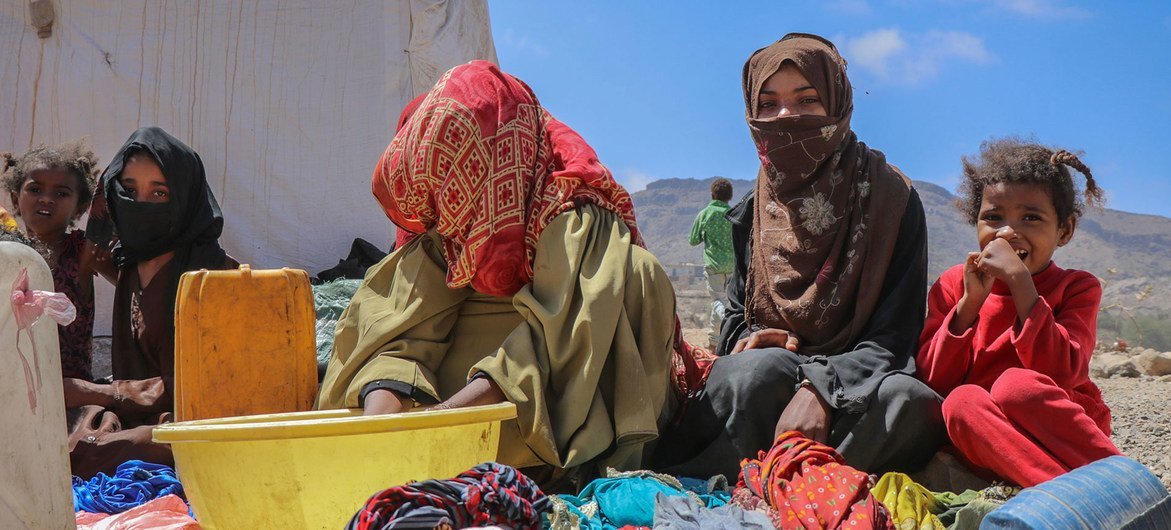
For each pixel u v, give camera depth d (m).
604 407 3.38
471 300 3.71
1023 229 3.48
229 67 7.60
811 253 3.82
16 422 2.32
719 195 13.23
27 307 2.32
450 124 3.49
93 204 4.69
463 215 3.49
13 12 7.55
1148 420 6.87
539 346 3.38
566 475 3.38
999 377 3.22
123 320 4.50
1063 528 2.30
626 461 3.42
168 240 4.49
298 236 7.61
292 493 2.58
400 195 3.65
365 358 3.50
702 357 4.13
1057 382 3.26
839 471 2.89
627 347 3.40
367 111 7.75
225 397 3.50
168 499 3.15
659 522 2.75
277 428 2.54
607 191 3.67
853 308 3.78
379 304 3.66
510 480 2.31
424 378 3.39
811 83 3.82
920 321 3.74
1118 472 2.52
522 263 3.56
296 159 7.64
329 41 7.72
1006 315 3.46
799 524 2.81
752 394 3.54
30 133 7.47
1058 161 3.50
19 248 2.37
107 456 3.81
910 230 3.82
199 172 4.65
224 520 2.69
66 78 7.48
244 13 7.63
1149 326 16.61
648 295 3.50
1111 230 129.38
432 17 7.93
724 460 3.55
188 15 7.58
